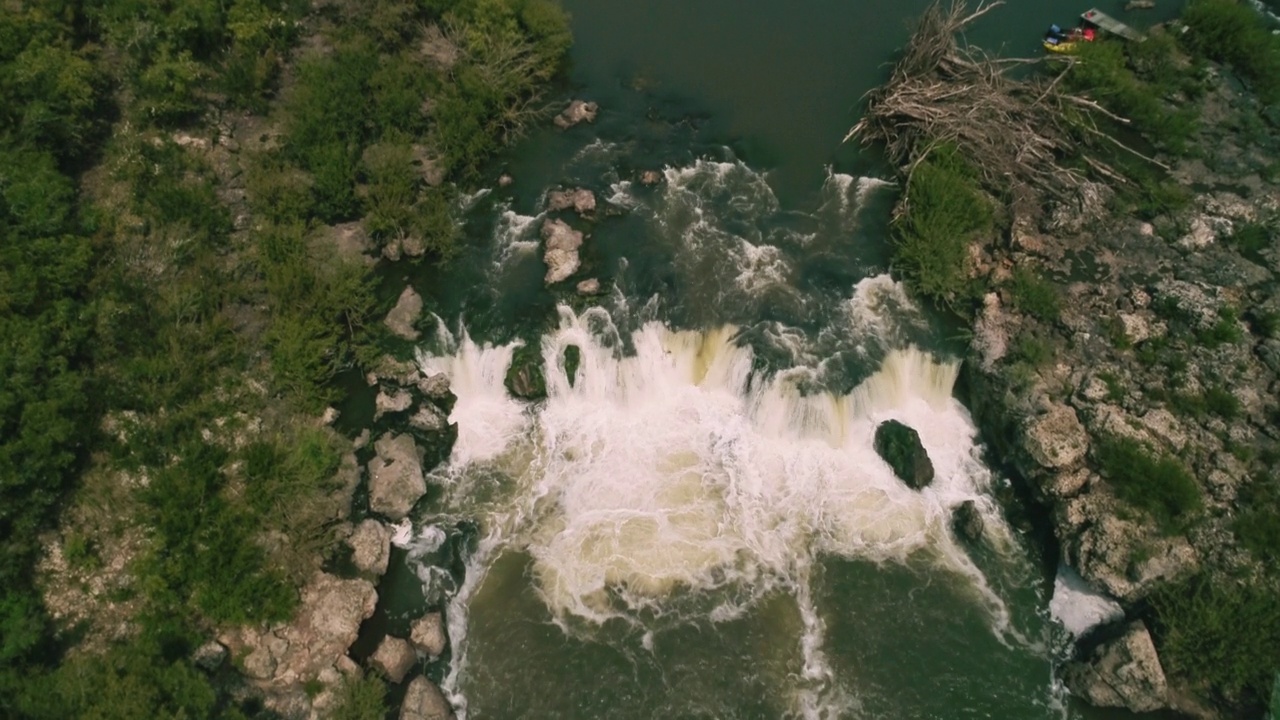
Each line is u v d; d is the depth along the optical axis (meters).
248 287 34.19
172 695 24.47
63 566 27.47
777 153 41.16
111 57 39.50
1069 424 31.34
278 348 32.44
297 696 26.41
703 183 39.91
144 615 26.67
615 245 37.41
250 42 40.78
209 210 35.44
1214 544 28.53
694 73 44.62
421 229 36.62
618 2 48.34
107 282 32.50
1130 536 28.95
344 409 32.88
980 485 32.84
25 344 29.16
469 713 27.45
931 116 38.91
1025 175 38.41
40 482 27.78
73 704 23.59
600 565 30.55
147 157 36.56
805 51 45.66
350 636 27.73
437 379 33.25
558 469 32.91
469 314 35.09
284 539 29.02
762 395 33.78
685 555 30.86
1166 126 40.47
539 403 34.38
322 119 38.09
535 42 43.41
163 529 28.05
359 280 34.56
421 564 30.28
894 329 35.28
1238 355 32.59
